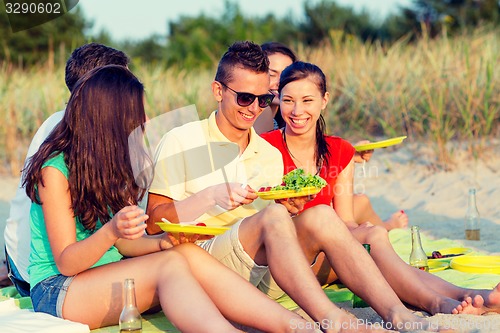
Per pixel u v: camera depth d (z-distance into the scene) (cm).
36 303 370
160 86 1162
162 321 385
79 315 358
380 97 1012
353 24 2477
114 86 360
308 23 2497
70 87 457
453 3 2448
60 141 360
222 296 347
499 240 600
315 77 459
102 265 366
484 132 897
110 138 358
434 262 498
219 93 423
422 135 968
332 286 446
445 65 981
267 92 422
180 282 339
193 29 2602
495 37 1123
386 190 838
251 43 423
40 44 1906
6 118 1062
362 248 367
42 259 373
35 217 375
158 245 371
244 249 377
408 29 2425
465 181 815
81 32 2025
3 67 1236
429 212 733
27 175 361
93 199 359
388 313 348
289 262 347
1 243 637
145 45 2530
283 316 333
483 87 927
